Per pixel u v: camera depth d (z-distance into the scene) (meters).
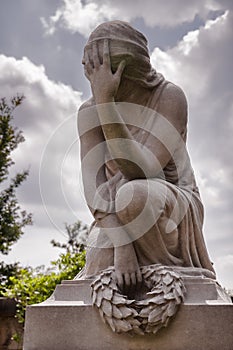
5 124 12.84
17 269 11.87
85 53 3.23
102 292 2.87
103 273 2.95
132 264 2.98
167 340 2.78
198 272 3.10
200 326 2.79
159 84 3.59
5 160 12.79
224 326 2.78
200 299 2.88
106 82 3.05
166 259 3.12
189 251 3.32
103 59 3.11
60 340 2.88
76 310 2.90
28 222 12.98
